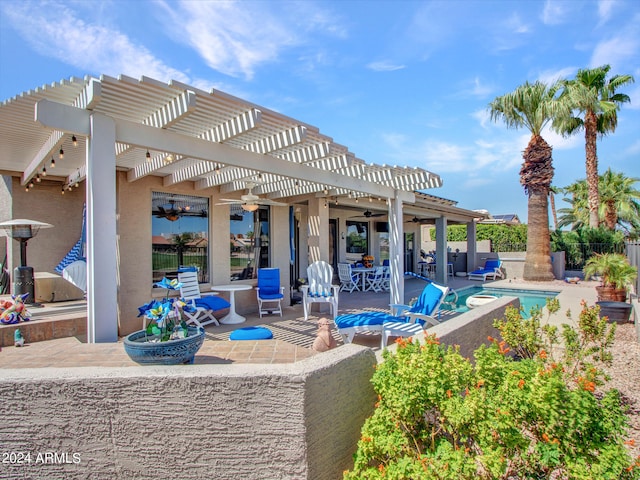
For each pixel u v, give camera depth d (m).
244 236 9.34
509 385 2.06
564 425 1.93
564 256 17.58
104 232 3.79
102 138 3.83
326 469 2.08
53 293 7.40
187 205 8.14
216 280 8.55
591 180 17.30
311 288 8.73
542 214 15.72
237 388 1.99
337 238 15.03
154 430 2.02
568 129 17.27
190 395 2.01
